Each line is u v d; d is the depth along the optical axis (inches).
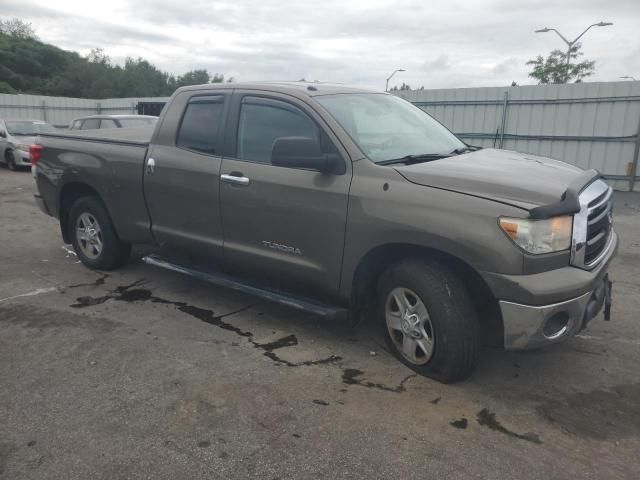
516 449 112.0
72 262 246.1
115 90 3646.7
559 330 125.7
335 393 133.3
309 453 110.0
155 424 119.6
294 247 156.6
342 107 159.9
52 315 182.2
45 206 240.2
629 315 185.9
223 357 152.4
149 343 161.0
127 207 204.4
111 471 104.6
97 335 166.2
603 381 140.8
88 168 214.7
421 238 130.2
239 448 111.5
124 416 122.6
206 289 209.9
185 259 194.7
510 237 119.8
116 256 223.3
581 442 114.7
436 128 184.2
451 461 107.9
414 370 143.6
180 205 184.7
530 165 145.7
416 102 650.8
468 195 126.3
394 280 140.6
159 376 141.0
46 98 1186.0
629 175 538.3
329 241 147.9
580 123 555.5
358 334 168.9
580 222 125.3
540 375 143.6
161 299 198.7
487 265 122.0
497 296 123.0
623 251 279.7
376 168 140.7
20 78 3341.5
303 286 160.1
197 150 180.4
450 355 131.6
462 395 132.9
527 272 119.6
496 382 139.6
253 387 135.8
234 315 183.9
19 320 177.8
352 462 107.4
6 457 108.6
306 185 150.6
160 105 932.6
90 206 221.0
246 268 172.6
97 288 210.1
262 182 159.6
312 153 143.1
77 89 3592.5
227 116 173.8
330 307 153.9
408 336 142.3
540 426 120.5
